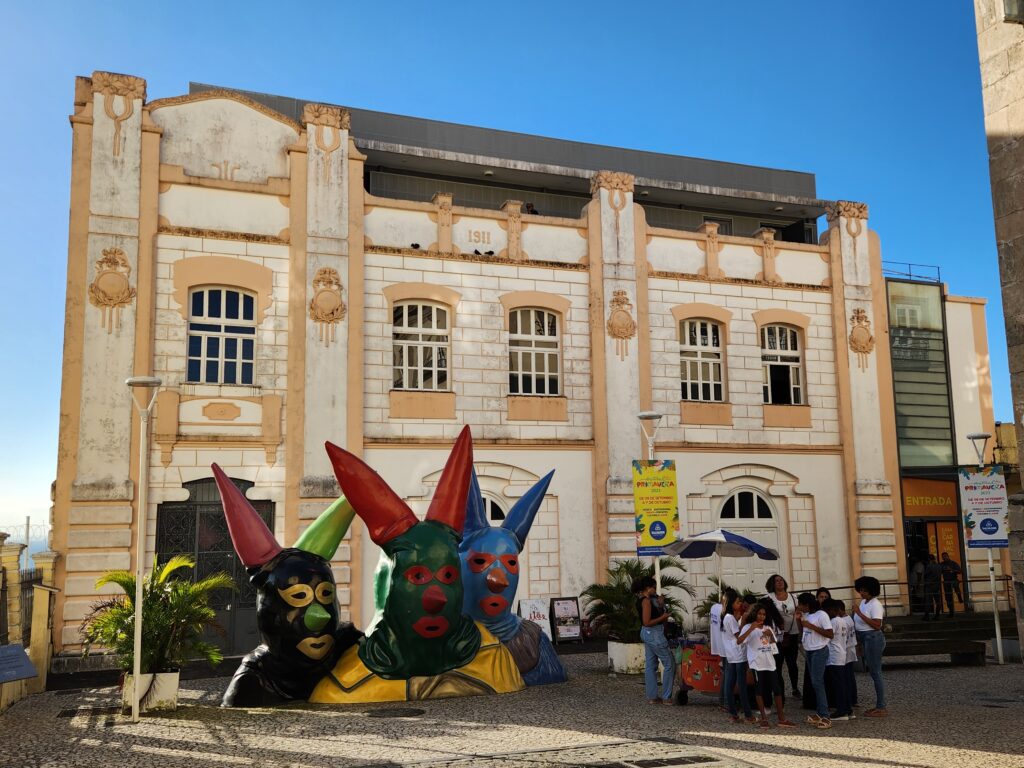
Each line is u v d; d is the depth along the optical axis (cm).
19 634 1462
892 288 2530
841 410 2383
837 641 1126
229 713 1212
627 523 2133
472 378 2088
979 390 2575
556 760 922
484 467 2075
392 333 2042
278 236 1970
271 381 1923
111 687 1482
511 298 2147
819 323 2417
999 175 1015
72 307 1800
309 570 1260
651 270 2270
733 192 2516
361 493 1264
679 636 1495
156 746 1009
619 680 1490
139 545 1223
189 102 1952
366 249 2039
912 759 916
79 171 1842
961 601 2397
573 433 2147
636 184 2425
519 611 2019
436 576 1259
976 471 1741
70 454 1762
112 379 1805
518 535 1476
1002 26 1016
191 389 1867
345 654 1326
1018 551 996
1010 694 1357
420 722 1129
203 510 1848
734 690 1186
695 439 2241
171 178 1911
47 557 1664
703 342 2320
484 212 2156
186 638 1269
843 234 2467
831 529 2334
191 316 1909
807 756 934
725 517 2269
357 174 2041
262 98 2286
